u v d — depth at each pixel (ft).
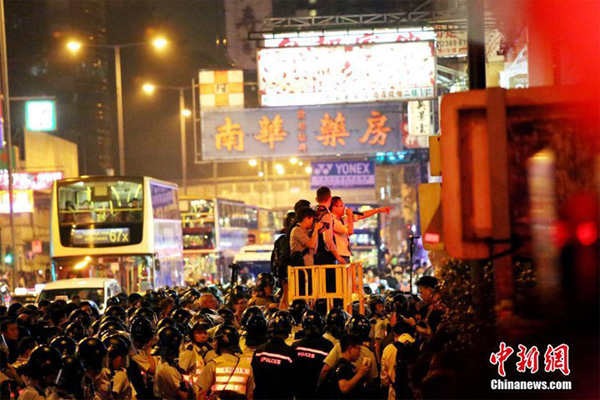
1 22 160.86
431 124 195.31
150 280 139.44
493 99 24.72
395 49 152.87
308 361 39.78
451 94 25.00
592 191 24.70
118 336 41.68
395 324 44.06
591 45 41.52
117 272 139.13
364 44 152.15
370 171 260.83
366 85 153.69
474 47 41.70
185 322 51.78
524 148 24.93
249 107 219.82
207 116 220.43
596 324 24.63
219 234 209.26
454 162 24.89
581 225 24.70
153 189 145.28
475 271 27.27
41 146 279.08
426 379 27.02
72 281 116.78
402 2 187.42
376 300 54.54
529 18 50.01
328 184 261.03
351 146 218.59
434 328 37.29
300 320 49.19
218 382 39.70
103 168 426.92
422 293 45.11
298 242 56.39
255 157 220.02
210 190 422.82
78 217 140.15
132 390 43.06
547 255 24.82
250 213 260.62
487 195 24.75
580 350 24.68
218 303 71.26
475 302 26.84
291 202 413.59
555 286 24.79
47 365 35.42
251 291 72.43
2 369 46.39
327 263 59.21
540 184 24.86
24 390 35.55
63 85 413.18
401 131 218.38
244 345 43.24
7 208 224.74
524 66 72.74
